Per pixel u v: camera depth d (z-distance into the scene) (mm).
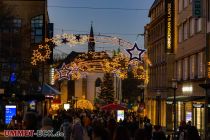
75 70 52906
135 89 129500
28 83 46531
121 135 10906
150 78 74750
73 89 122250
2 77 46250
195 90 44938
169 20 51688
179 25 53000
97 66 55219
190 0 47344
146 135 11000
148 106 75625
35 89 48812
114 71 49562
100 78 123250
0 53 41812
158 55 68875
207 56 40000
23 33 45062
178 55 53406
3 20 39844
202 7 39688
